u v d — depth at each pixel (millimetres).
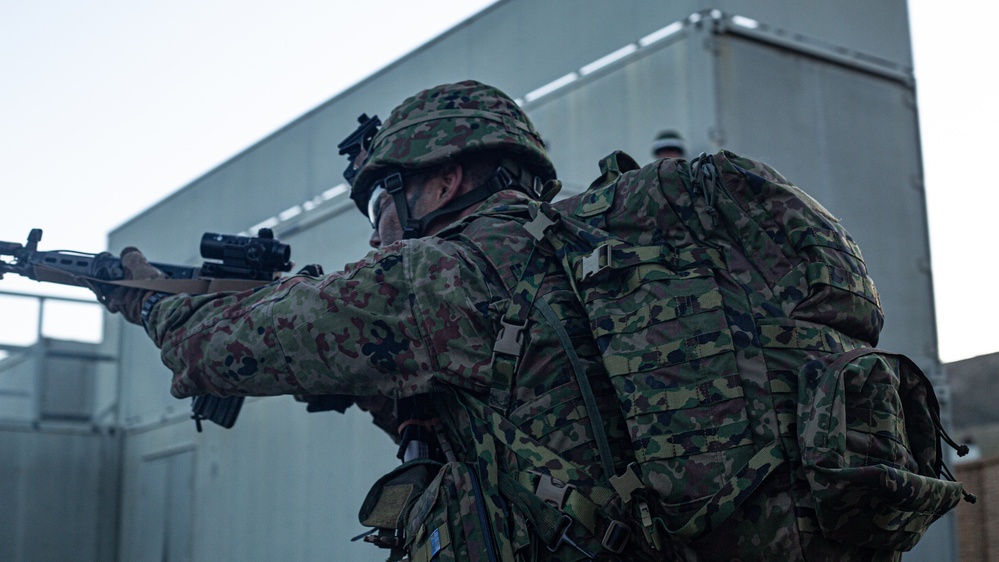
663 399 1361
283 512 6801
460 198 1826
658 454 1341
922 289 5152
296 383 1558
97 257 2086
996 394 11266
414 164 1818
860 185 5070
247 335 1577
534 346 1473
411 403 1696
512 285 1530
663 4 5113
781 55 4965
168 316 1715
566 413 1438
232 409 2215
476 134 1816
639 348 1399
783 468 1323
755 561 1305
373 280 1551
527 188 1886
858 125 5145
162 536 9188
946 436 1505
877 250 5051
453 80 6746
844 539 1296
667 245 1467
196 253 9102
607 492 1391
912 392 1478
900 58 5426
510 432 1454
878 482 1258
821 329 1397
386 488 1652
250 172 8500
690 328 1391
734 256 1445
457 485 1488
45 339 11164
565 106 5711
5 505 10406
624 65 5332
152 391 10023
